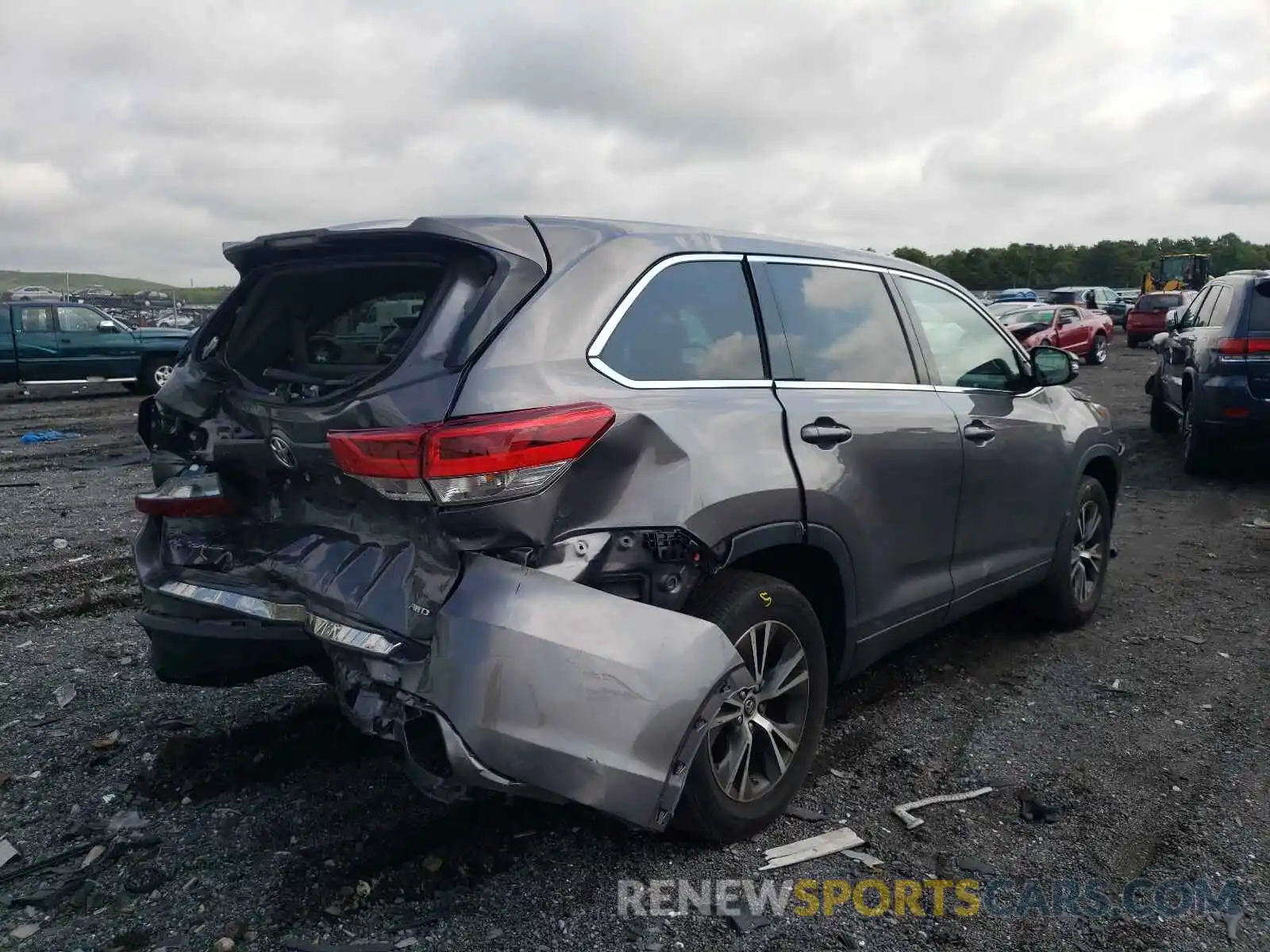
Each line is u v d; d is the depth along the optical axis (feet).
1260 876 9.82
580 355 9.27
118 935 8.97
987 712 13.70
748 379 10.80
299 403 9.51
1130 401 51.88
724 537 9.75
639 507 9.16
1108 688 14.52
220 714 13.57
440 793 8.52
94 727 13.32
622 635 8.63
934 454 12.74
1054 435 15.62
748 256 11.43
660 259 10.36
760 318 11.25
